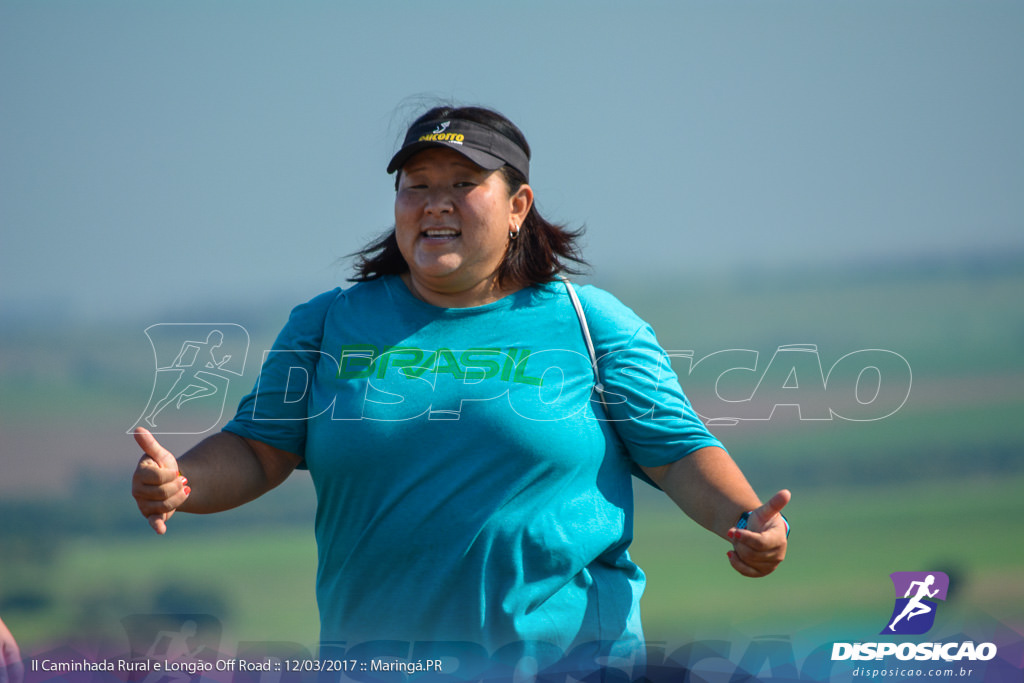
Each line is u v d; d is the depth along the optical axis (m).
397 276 11.61
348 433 10.66
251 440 11.28
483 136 10.90
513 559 10.38
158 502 9.93
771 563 9.96
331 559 10.99
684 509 10.94
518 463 10.48
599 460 10.89
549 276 11.29
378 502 10.63
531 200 11.33
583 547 10.59
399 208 10.97
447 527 10.41
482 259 10.87
